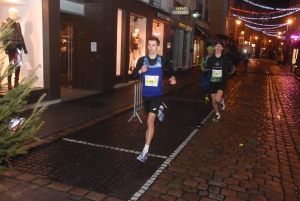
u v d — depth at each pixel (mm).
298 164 4898
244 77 22125
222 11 36281
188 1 23344
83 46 10891
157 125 7090
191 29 23266
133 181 4109
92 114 7512
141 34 14609
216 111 7555
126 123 7105
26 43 8320
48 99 8398
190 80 17000
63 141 5625
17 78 7551
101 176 4227
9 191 3654
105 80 11125
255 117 8305
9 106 3008
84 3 10578
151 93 4777
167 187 3961
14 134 3076
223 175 4387
